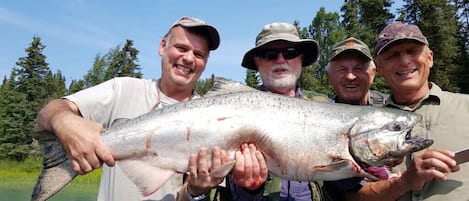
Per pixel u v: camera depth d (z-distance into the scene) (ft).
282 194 2.60
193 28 2.76
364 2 25.91
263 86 3.28
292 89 3.21
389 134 2.49
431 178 2.30
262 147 2.43
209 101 2.49
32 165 23.86
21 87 32.45
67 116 2.27
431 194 2.51
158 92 2.80
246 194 2.43
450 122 2.62
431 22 22.26
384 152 2.48
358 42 3.67
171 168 2.42
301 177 2.46
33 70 33.17
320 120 2.48
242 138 2.42
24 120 29.89
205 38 2.81
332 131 2.47
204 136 2.41
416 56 2.72
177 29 2.77
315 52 3.36
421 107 2.74
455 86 21.99
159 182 2.41
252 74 30.32
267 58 3.19
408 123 2.53
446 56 22.20
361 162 2.50
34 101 31.53
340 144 2.47
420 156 2.35
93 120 2.59
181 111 2.47
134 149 2.43
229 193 2.60
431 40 22.20
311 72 28.89
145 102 2.74
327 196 2.70
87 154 2.21
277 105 2.49
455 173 2.50
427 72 2.77
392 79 2.80
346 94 3.69
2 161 27.07
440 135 2.61
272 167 2.45
